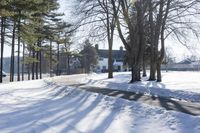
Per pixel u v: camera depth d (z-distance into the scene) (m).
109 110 14.34
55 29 58.38
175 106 15.88
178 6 36.00
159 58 39.62
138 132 9.62
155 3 35.78
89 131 9.77
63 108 15.12
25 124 10.88
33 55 61.03
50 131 9.72
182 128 9.88
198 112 13.66
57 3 57.31
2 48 45.59
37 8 34.66
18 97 20.83
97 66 129.88
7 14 31.27
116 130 9.93
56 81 43.53
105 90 27.16
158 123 10.91
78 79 50.62
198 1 34.81
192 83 34.91
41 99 19.52
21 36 42.09
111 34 50.44
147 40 55.19
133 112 13.48
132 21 36.88
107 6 36.12
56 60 70.94
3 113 13.48
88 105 16.22
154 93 23.78
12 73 49.28
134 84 32.19
